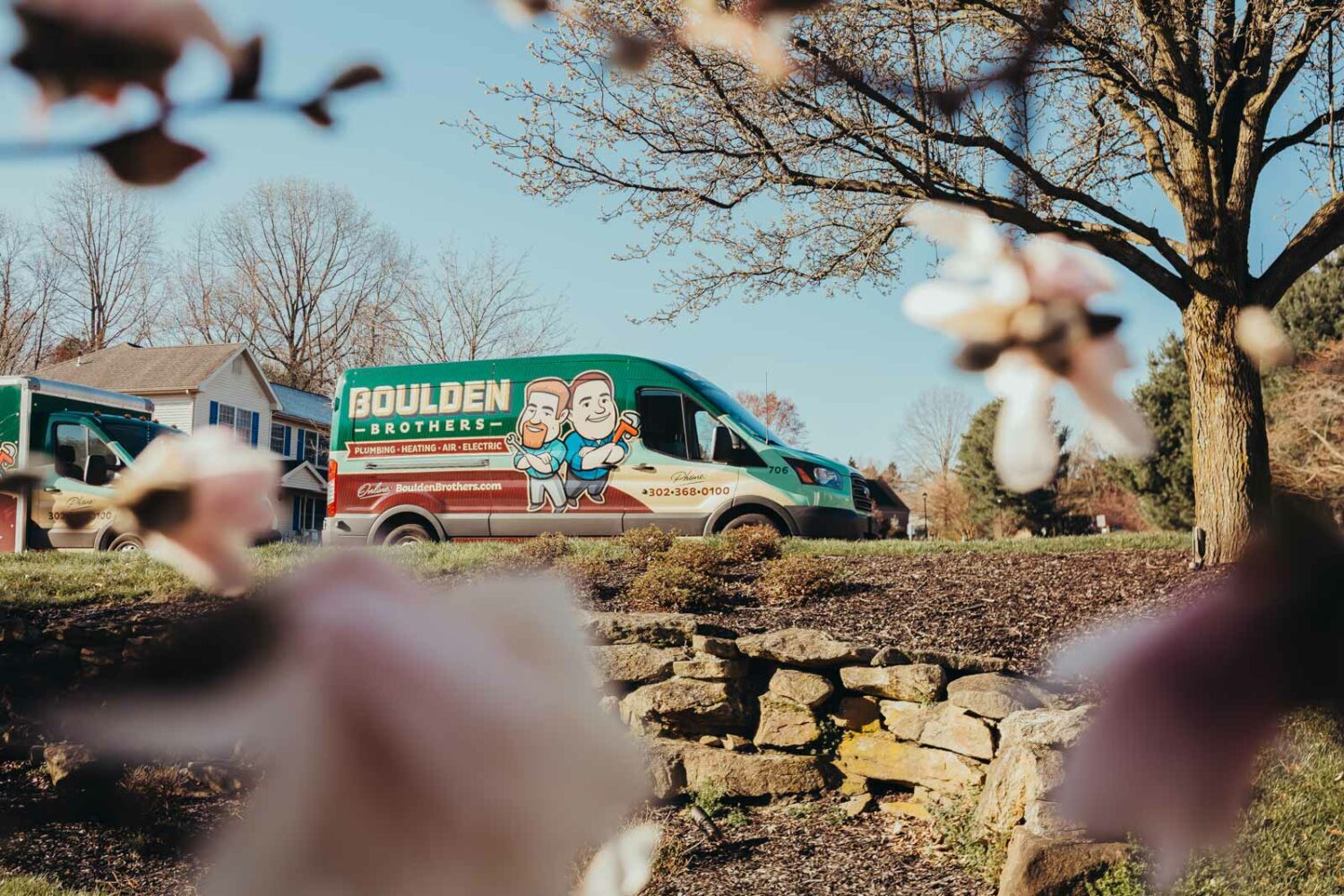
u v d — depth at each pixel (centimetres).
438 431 1280
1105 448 29
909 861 582
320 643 30
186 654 29
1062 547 995
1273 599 32
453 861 29
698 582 862
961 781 622
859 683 713
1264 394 734
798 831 637
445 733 30
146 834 594
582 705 32
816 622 799
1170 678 31
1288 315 665
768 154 805
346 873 29
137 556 988
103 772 641
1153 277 729
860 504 1236
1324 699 31
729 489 1186
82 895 525
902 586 873
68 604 850
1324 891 388
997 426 29
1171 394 785
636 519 1207
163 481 28
